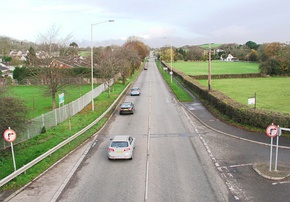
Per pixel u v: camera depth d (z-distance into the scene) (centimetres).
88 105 3794
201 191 1352
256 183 1427
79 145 2155
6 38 14025
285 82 6619
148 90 5531
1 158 1733
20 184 1429
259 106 3591
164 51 16762
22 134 2081
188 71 9919
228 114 2788
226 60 19238
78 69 6781
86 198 1308
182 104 3850
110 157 1777
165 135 2380
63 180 1509
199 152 1928
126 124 2817
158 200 1270
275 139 2119
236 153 1883
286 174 1502
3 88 1898
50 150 1755
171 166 1689
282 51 9550
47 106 3819
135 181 1485
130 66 8162
